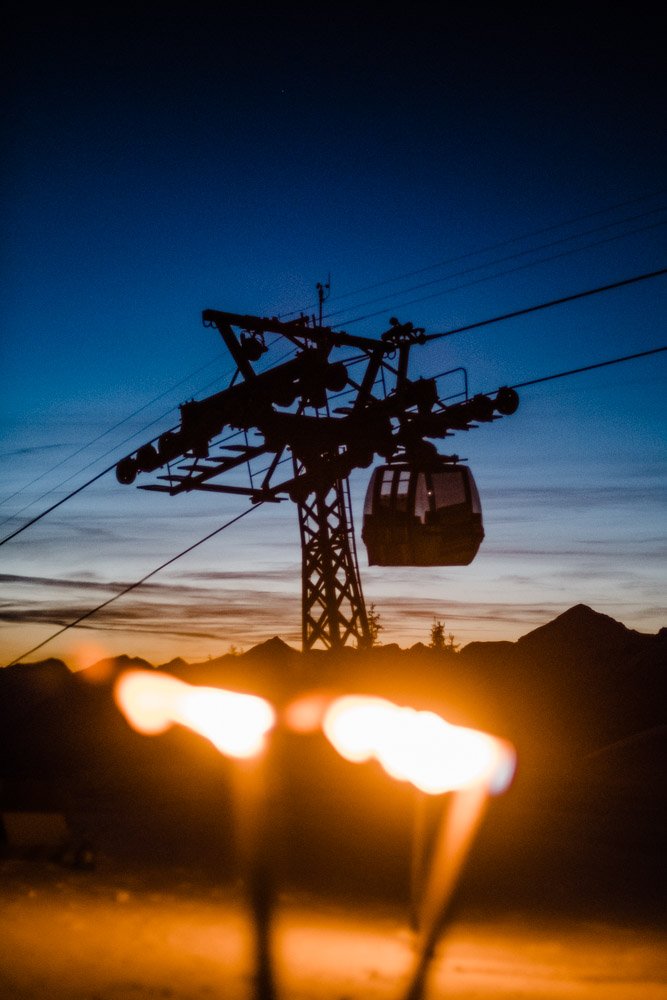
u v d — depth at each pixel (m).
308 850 18.59
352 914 13.11
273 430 22.36
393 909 13.84
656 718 42.53
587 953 11.44
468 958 10.43
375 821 21.11
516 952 11.16
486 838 20.88
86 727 35.38
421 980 8.80
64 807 22.42
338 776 23.45
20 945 8.89
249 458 23.03
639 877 18.30
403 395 20.02
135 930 10.29
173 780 27.52
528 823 23.33
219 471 23.45
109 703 36.56
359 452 21.55
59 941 9.25
